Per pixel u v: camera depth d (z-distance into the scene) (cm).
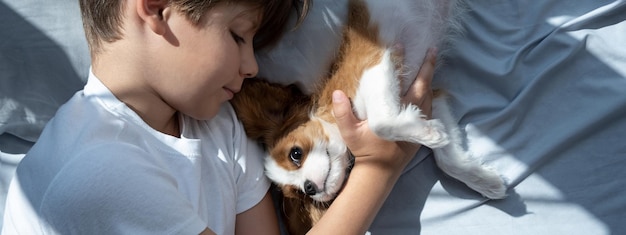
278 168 168
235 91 148
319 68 166
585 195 166
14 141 183
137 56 138
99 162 129
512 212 168
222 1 133
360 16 161
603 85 165
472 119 171
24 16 176
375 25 162
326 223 154
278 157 168
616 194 165
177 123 155
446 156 166
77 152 130
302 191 169
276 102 171
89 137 133
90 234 128
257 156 170
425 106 163
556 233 166
